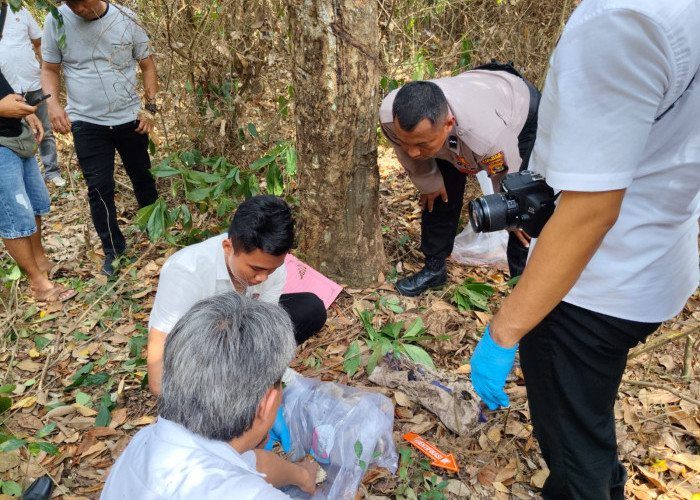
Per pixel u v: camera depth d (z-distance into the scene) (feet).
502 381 4.66
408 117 7.41
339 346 8.93
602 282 4.48
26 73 13.35
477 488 6.71
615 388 5.01
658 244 4.35
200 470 3.39
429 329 9.16
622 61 3.37
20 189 9.63
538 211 4.59
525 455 7.11
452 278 10.58
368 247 9.98
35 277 10.27
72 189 13.01
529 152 8.28
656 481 6.64
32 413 7.89
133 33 10.80
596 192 3.67
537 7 12.11
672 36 3.32
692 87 3.76
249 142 12.32
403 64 12.67
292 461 6.83
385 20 12.70
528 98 8.50
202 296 6.13
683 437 7.34
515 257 9.43
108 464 7.10
